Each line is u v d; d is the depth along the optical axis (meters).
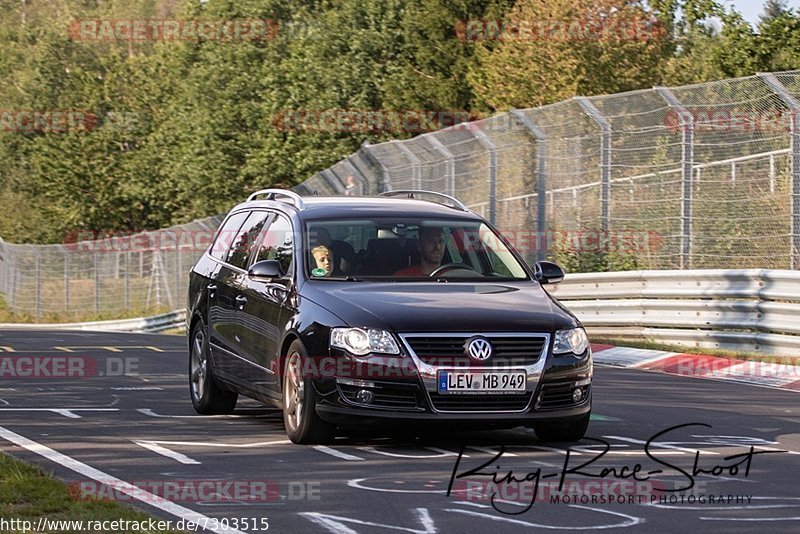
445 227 34.66
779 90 58.44
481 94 117.62
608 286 66.19
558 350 30.09
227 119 162.12
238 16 180.75
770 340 56.22
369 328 29.55
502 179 72.31
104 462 28.34
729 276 58.66
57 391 44.66
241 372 34.97
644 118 65.50
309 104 149.12
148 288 147.00
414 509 23.17
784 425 35.62
